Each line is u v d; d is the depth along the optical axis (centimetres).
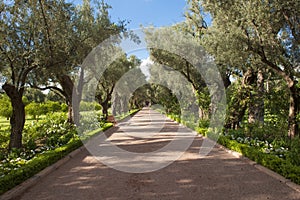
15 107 767
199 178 500
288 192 415
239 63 788
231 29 702
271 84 1209
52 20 740
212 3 704
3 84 777
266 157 558
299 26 645
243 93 991
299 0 579
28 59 728
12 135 764
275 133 789
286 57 732
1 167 520
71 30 791
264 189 430
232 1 659
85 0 1055
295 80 751
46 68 730
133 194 419
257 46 702
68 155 713
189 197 402
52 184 476
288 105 871
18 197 412
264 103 939
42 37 731
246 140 766
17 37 703
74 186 463
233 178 496
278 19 648
